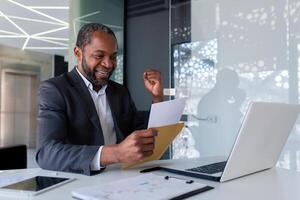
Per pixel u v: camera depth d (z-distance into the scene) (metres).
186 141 2.85
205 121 2.79
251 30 2.57
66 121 1.21
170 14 3.01
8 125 6.79
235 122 2.64
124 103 1.54
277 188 0.85
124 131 1.47
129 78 3.28
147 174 0.94
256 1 2.54
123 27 3.30
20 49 7.04
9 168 1.62
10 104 6.85
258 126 0.92
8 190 0.78
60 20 4.69
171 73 2.98
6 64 6.84
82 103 1.26
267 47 2.49
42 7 4.07
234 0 2.66
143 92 3.17
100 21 3.22
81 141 1.23
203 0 2.83
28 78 7.20
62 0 3.79
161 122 1.08
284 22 2.41
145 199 0.67
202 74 2.83
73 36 3.09
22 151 1.71
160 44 3.08
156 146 1.07
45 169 1.08
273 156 1.13
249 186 0.87
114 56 1.34
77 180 0.92
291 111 1.05
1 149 1.59
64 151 1.02
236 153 0.91
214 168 1.08
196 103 2.85
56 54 7.68
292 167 2.33
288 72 2.39
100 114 1.40
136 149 0.95
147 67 3.16
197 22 2.86
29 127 6.98
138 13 3.24
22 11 4.25
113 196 0.69
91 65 1.30
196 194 0.77
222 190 0.82
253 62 2.56
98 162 0.99
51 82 1.25
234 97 2.65
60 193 0.78
